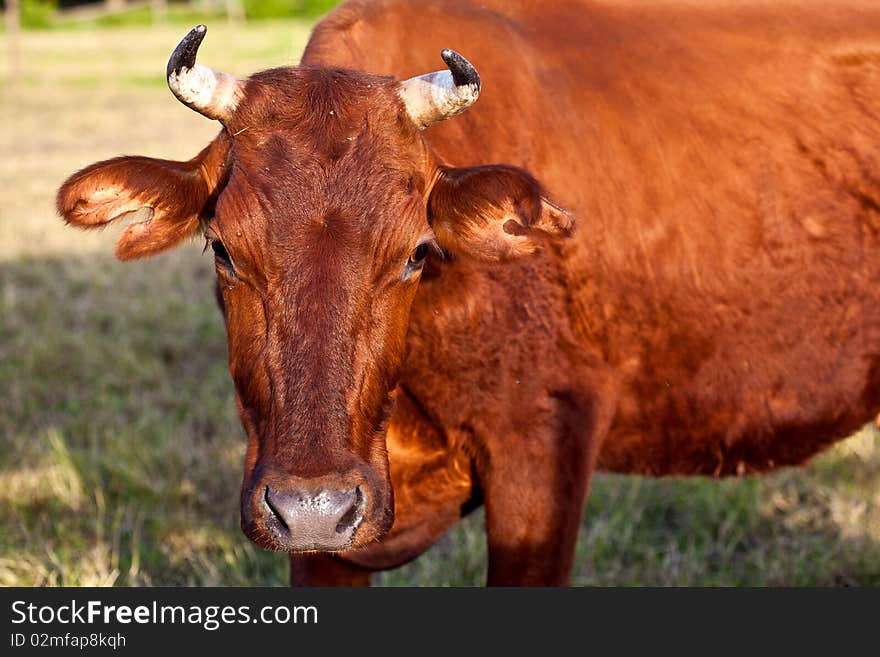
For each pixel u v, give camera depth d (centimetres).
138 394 692
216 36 3612
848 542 522
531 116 376
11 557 498
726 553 520
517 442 366
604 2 412
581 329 374
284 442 285
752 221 392
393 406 315
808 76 404
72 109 2150
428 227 314
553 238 352
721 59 403
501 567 372
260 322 298
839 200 398
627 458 413
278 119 308
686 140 391
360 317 294
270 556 516
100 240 1052
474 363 359
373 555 404
